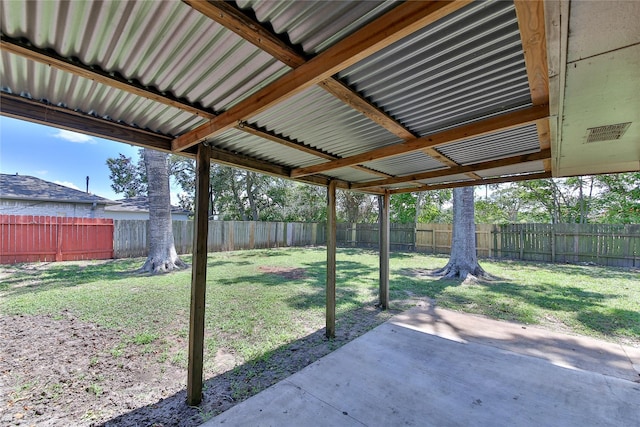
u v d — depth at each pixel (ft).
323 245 50.52
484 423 6.71
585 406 7.30
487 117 6.30
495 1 3.12
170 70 4.52
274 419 6.84
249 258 34.32
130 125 6.77
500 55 4.15
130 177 80.02
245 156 9.36
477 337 11.68
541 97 5.12
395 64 4.39
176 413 7.18
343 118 6.53
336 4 3.18
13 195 35.19
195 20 3.48
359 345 10.86
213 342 11.22
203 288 7.79
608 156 7.68
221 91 5.20
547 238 31.27
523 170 11.23
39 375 8.81
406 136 7.17
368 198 52.75
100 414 7.12
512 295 18.06
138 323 13.07
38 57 3.95
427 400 7.56
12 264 26.71
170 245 26.61
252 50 4.03
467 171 10.64
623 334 12.03
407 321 13.53
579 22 2.85
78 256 29.96
